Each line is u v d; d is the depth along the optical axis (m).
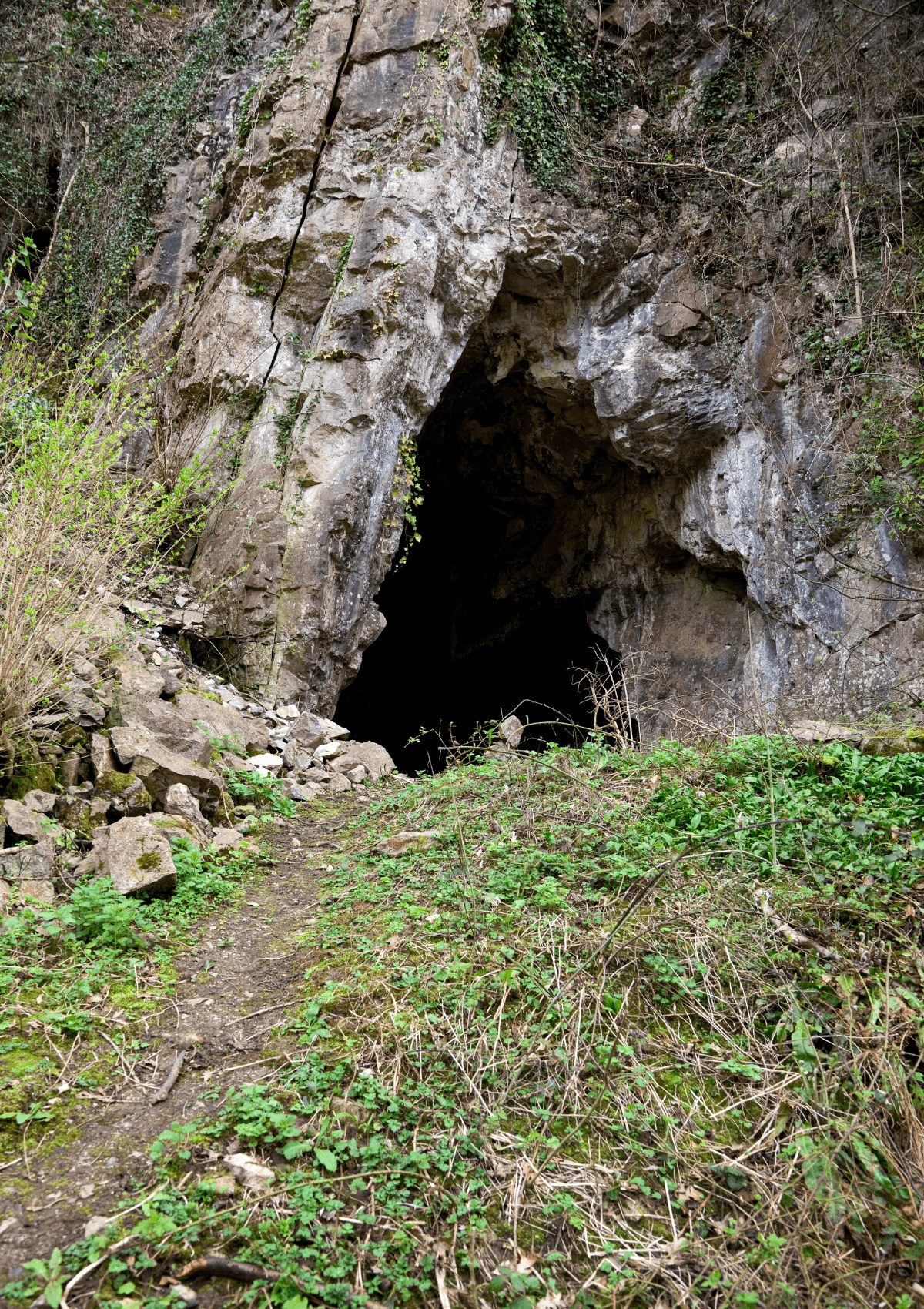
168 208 12.01
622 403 11.66
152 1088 3.09
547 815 5.12
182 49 13.00
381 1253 2.48
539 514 15.54
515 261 11.29
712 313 11.15
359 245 9.91
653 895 4.13
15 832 4.42
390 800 6.28
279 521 9.41
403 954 3.86
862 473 9.69
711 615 12.66
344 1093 3.03
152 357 11.04
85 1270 2.32
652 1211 2.77
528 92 11.02
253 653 9.08
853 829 4.59
